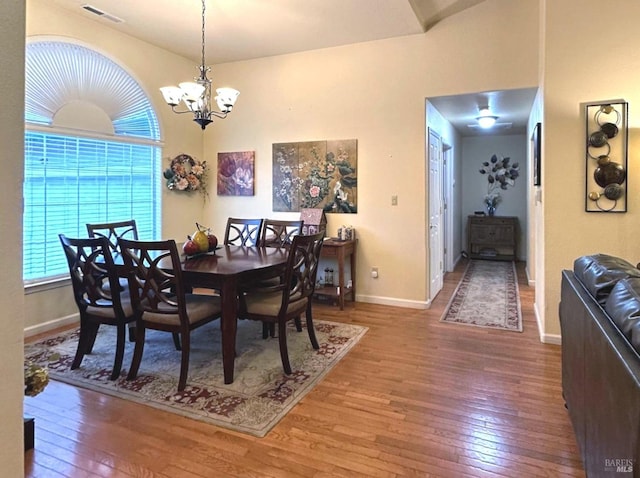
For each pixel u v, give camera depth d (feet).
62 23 12.42
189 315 8.90
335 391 8.70
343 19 13.04
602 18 10.48
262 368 9.79
